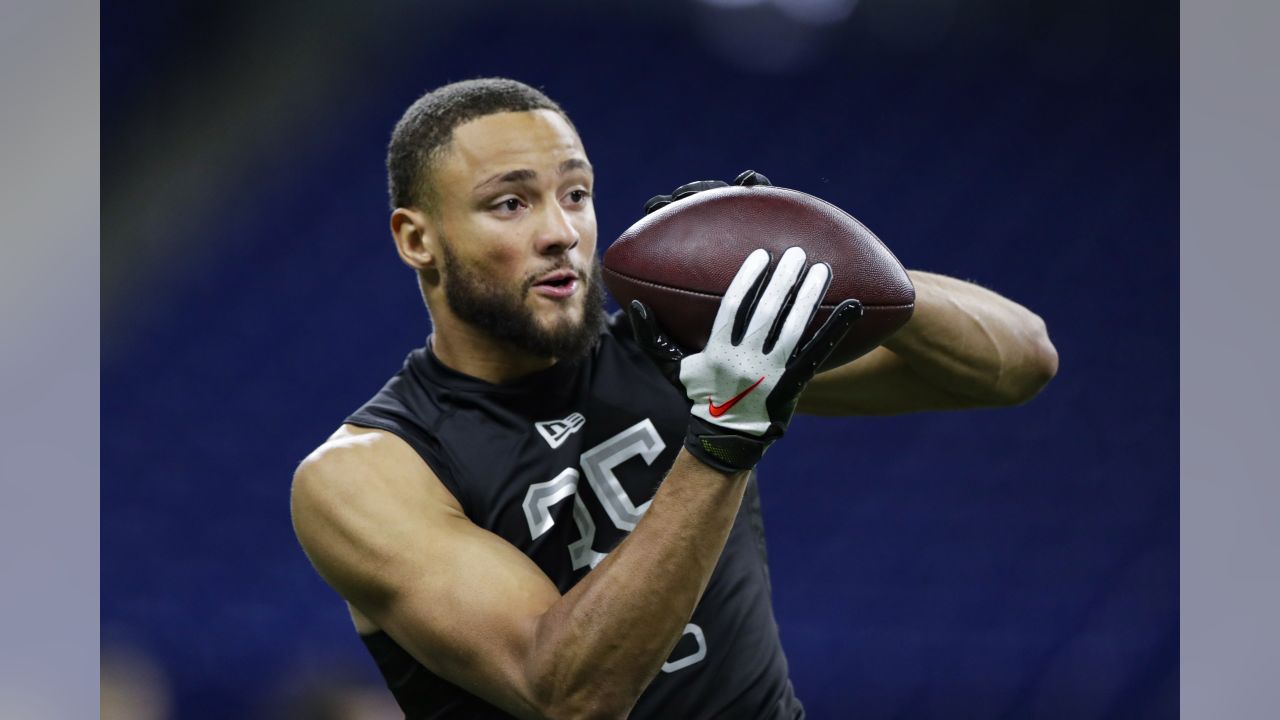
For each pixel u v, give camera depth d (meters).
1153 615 14.97
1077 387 16.16
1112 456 15.73
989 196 17.06
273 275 16.14
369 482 5.95
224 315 15.93
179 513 14.89
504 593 5.53
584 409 6.45
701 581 5.21
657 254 5.63
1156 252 17.02
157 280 15.97
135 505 14.88
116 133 16.39
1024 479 15.40
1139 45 17.30
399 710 13.08
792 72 17.38
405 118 6.42
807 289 5.11
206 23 16.67
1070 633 14.81
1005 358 6.79
